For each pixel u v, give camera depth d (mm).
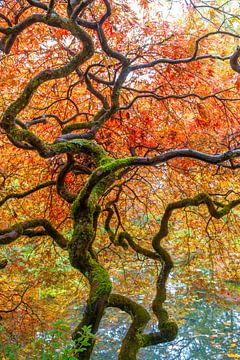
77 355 4805
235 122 7840
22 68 7172
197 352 9805
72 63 4211
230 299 12102
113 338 10680
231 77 7637
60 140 5211
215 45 7254
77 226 4691
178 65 7031
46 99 7840
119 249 10258
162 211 9867
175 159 7984
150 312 10594
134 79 7590
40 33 6664
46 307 10477
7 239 5500
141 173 9125
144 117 7789
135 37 7016
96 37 6859
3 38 4969
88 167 6617
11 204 8594
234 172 8180
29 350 7484
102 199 8758
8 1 6332
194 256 10477
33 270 9734
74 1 4543
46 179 8344
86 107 8156
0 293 9016
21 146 4641
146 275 11297
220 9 6539
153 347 10195
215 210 6535
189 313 11703
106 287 4688
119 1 6617
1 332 7840
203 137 7660
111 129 7613
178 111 8023
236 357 9523
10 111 4031
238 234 9344
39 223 5887
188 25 6988
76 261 4746
